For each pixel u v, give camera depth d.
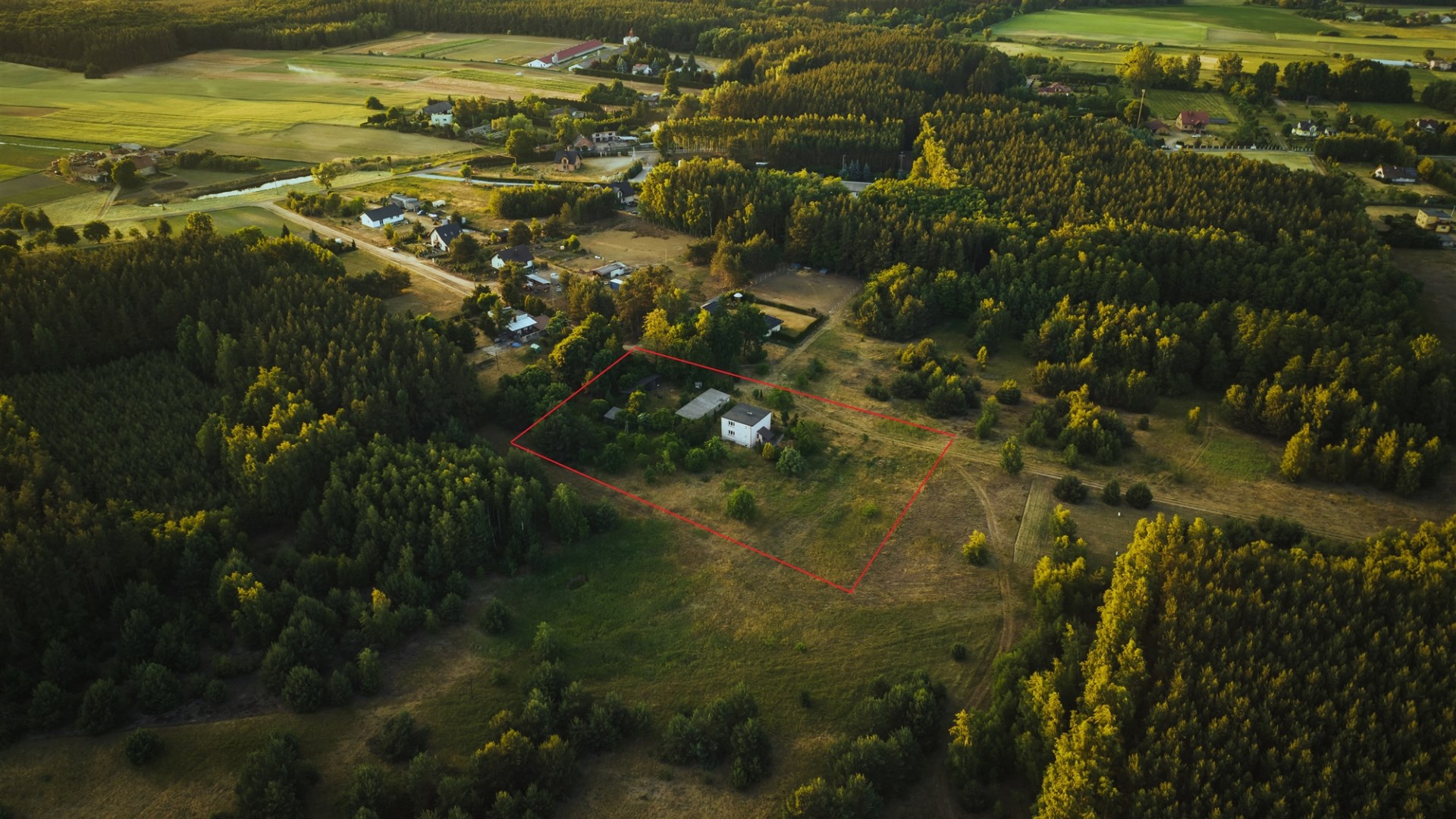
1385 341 181.12
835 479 163.25
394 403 164.62
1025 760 103.50
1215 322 197.12
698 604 133.50
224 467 147.00
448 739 110.06
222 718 111.31
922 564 141.75
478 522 136.50
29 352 170.38
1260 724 99.44
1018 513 153.88
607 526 148.12
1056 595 125.25
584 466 165.88
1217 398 189.38
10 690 110.31
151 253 198.75
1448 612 111.44
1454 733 97.25
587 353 190.88
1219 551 122.81
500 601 131.75
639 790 104.94
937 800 104.50
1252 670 105.56
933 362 196.00
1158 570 124.06
